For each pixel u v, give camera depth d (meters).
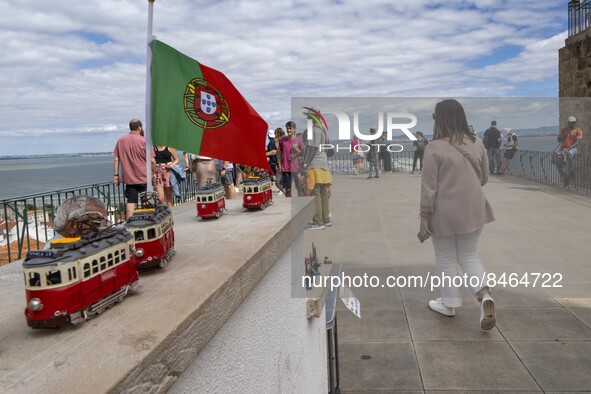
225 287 1.44
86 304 1.19
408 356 3.70
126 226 1.59
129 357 0.99
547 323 3.94
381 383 3.43
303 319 2.55
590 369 3.40
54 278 1.15
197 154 2.14
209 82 2.19
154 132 2.01
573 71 10.98
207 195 2.68
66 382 0.90
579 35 10.65
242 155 2.30
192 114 2.13
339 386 3.32
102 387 0.87
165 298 1.32
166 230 1.72
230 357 1.53
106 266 1.27
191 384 1.24
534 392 3.20
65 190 6.30
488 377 3.39
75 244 1.23
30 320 1.14
